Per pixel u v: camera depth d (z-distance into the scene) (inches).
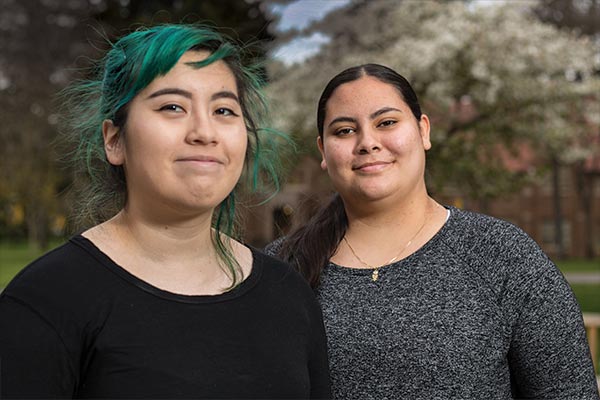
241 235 79.3
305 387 61.3
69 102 71.7
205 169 58.2
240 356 58.1
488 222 83.8
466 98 549.3
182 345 56.1
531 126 552.4
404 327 80.4
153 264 60.6
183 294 58.9
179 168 58.1
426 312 80.4
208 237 63.7
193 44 59.4
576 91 534.9
